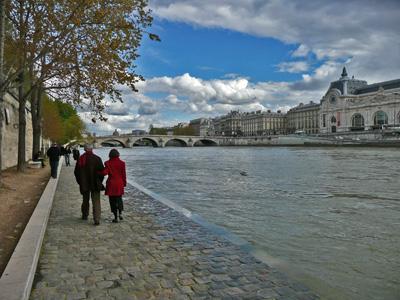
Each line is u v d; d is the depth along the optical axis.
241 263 7.50
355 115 182.62
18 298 5.17
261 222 12.98
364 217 13.82
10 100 28.38
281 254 9.41
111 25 16.59
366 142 121.62
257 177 30.09
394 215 14.16
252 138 186.75
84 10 16.03
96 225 10.74
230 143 196.00
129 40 17.19
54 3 16.23
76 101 20.86
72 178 23.48
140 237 9.45
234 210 15.24
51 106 59.44
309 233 11.46
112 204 11.14
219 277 6.74
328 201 17.53
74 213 12.46
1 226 9.79
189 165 47.56
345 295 6.81
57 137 66.38
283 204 16.72
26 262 6.54
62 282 6.46
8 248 7.89
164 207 13.69
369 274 7.99
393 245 10.16
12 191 15.45
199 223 11.05
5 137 26.61
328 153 81.12
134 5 16.83
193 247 8.59
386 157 60.69
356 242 10.48
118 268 7.17
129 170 39.59
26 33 16.80
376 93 175.62
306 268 8.32
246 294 6.02
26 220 10.49
